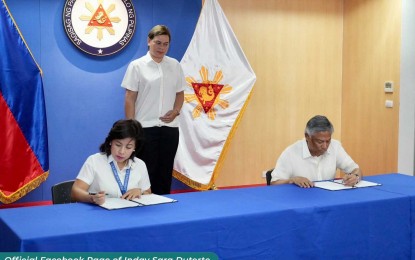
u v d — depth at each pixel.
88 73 4.91
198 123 5.02
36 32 4.69
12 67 4.40
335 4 6.04
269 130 5.83
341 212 2.41
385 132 5.55
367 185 2.91
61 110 4.84
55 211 2.23
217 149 5.09
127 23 4.95
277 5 5.74
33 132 4.50
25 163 4.46
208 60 5.11
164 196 2.57
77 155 4.94
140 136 2.56
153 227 1.98
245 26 5.62
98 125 4.99
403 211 2.59
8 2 4.57
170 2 5.19
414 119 5.24
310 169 3.15
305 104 5.98
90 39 4.83
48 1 4.71
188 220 2.05
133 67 3.81
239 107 5.18
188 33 5.29
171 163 3.95
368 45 5.73
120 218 2.09
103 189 2.58
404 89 5.30
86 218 2.10
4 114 4.36
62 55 4.80
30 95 4.50
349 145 6.07
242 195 2.62
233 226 2.14
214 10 5.20
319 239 2.35
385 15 5.49
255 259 2.20
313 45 5.96
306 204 2.38
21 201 4.76
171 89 3.88
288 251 2.28
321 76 6.04
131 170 2.66
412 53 5.20
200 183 5.00
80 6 4.77
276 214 2.24
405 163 5.34
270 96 5.80
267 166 5.86
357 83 5.90
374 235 2.51
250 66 5.27
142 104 3.82
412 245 2.63
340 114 6.17
